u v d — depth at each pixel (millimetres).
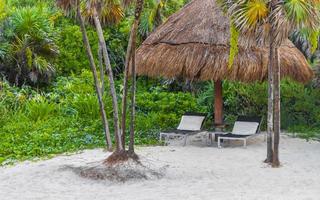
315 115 18672
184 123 16438
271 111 12820
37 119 18156
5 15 21484
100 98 14359
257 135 16312
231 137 14953
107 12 17172
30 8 22750
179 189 10695
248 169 12383
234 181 11320
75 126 17422
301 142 15977
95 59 24078
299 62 15742
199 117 16469
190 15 16156
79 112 18984
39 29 21484
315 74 18391
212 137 15922
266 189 10680
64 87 21203
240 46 15031
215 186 10922
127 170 11555
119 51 24812
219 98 16234
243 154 14086
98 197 10211
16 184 11188
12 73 21297
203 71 14867
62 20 24672
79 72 23797
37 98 19406
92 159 13352
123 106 11883
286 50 15797
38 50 21766
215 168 12500
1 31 21141
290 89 18953
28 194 10461
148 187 10898
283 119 18500
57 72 23062
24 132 16344
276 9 11703
